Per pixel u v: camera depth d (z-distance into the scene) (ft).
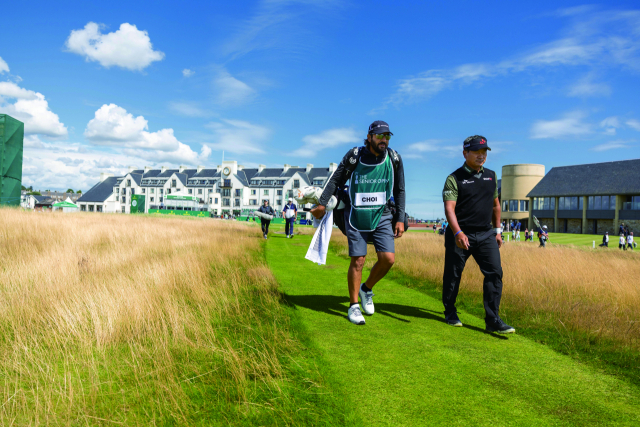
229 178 315.17
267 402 6.50
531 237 155.84
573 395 7.34
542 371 8.46
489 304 11.50
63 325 9.23
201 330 9.74
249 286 16.16
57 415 5.83
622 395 7.37
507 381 7.91
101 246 25.89
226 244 29.37
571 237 170.30
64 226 32.99
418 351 9.52
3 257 18.35
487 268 11.65
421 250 32.22
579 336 10.79
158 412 6.03
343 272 22.18
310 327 11.16
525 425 6.22
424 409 6.64
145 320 10.15
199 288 14.08
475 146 11.43
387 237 12.39
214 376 7.37
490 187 11.94
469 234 11.74
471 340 10.52
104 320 9.58
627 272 21.52
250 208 309.63
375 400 6.90
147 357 8.11
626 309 13.89
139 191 347.97
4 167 73.31
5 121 73.77
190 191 328.29
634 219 185.37
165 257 20.81
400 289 18.15
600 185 199.82
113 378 7.18
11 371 7.27
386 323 11.99
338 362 8.59
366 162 11.93
